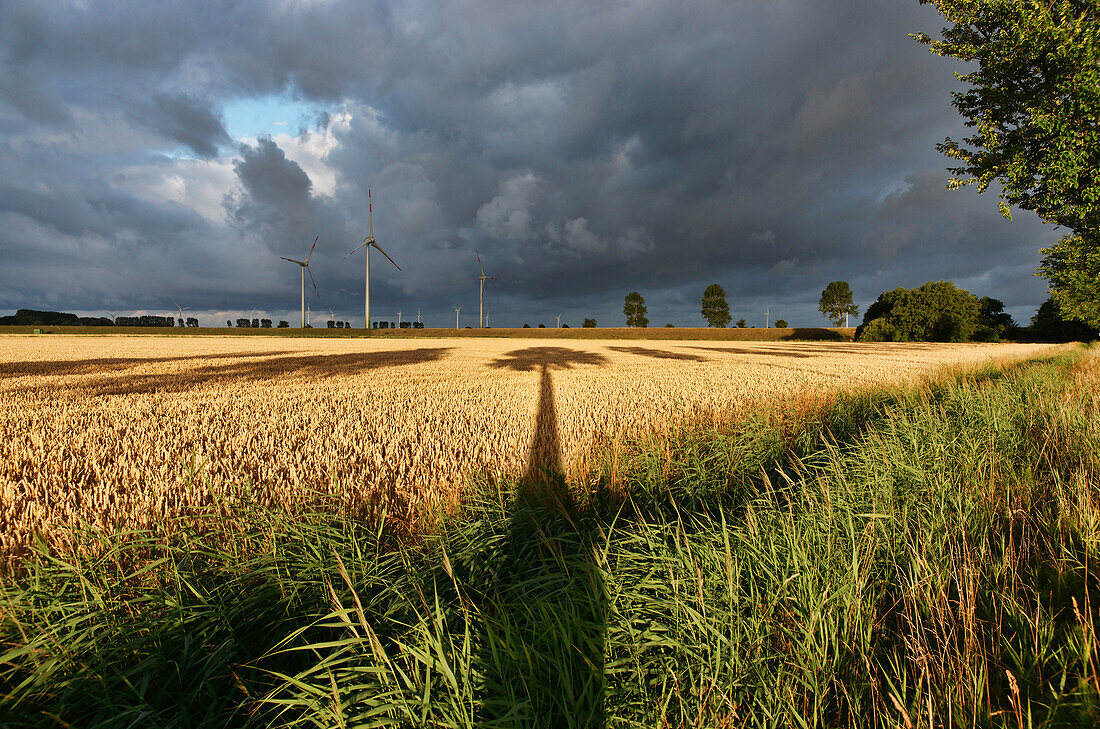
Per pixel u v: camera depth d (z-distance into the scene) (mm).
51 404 10133
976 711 1768
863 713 1906
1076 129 9211
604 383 13945
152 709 2025
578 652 2014
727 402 9453
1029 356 25281
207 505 4422
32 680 2100
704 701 1871
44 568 2973
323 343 51906
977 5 9672
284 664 2559
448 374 17234
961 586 2365
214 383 14164
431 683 1943
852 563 2410
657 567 2611
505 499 4352
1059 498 3309
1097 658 1907
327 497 4332
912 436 4980
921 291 68562
